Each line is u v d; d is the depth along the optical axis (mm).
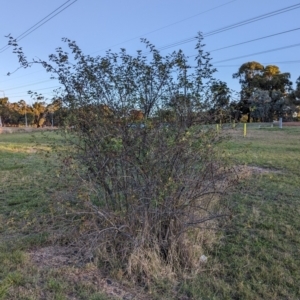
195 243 3107
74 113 2947
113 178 2844
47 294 2342
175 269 2803
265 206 4777
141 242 2760
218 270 2877
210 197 3234
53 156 3688
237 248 3344
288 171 7629
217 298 2453
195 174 2832
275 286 2643
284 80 41000
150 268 2666
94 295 2350
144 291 2502
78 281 2549
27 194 5398
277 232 3805
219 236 3539
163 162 2742
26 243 3291
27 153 12000
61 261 2900
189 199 2863
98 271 2736
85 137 2898
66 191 3178
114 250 2879
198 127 2848
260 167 8203
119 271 2680
